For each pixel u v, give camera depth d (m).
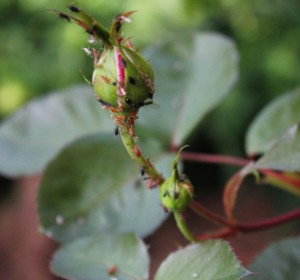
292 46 0.85
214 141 0.90
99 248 0.22
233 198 0.23
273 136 0.27
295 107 0.27
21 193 0.92
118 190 0.25
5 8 0.94
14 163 0.28
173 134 0.27
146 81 0.19
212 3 0.79
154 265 0.87
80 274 0.22
